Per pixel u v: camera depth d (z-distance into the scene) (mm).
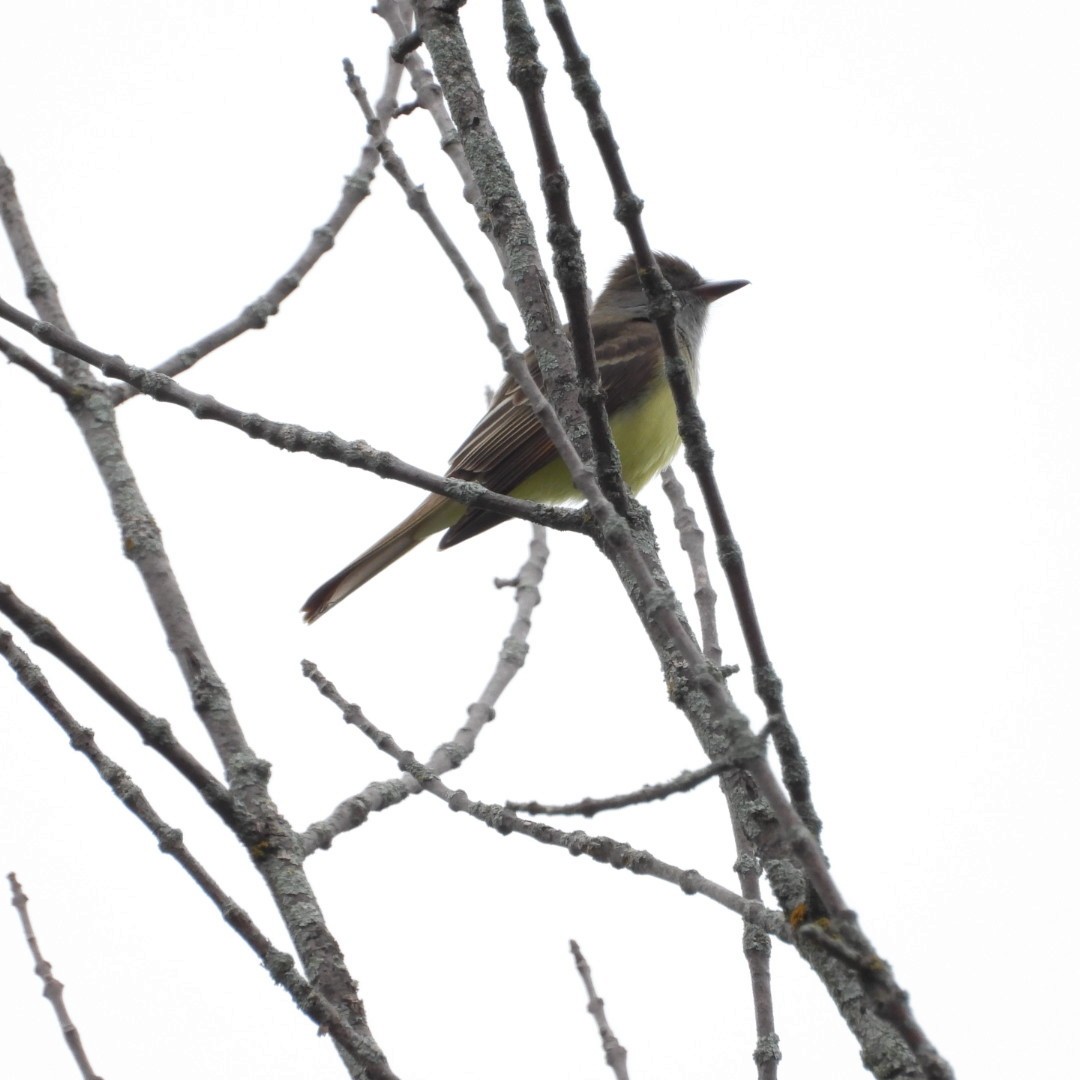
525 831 6641
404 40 8391
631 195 6457
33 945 7723
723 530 6352
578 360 7172
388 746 7230
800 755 6051
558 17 6473
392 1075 6289
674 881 6098
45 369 9367
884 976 4836
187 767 7363
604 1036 8016
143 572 8805
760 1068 7238
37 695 6805
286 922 7504
